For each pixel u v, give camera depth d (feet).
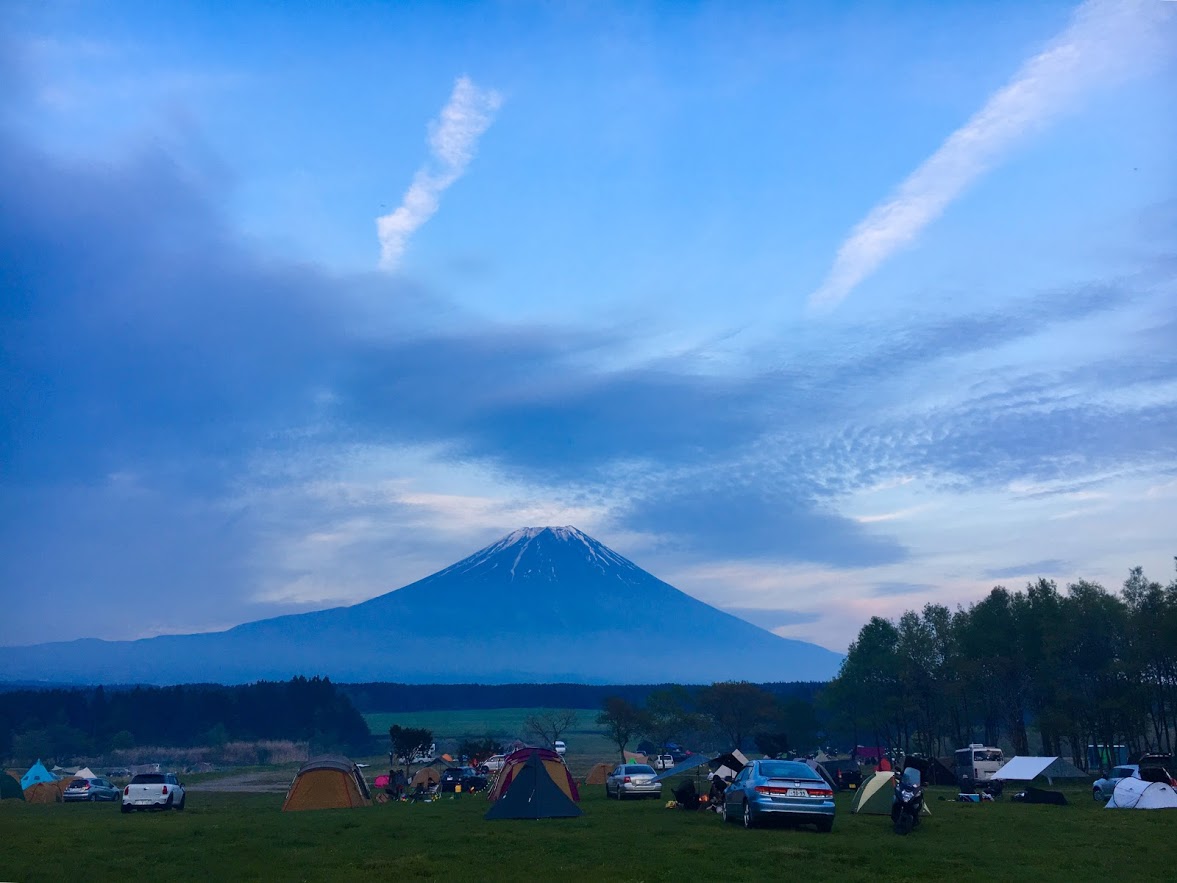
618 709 354.33
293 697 540.11
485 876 56.95
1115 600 235.40
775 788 81.10
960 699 263.29
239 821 106.01
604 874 57.21
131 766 399.65
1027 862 63.62
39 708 485.97
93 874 60.59
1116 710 222.89
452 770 197.77
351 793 140.97
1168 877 57.77
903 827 80.59
